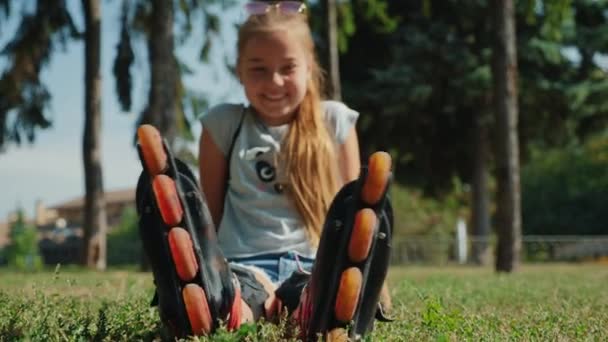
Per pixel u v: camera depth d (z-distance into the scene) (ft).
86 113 55.77
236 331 9.27
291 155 11.37
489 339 10.25
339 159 11.94
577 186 126.31
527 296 19.72
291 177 11.33
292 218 11.37
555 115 85.46
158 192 8.90
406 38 79.87
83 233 57.00
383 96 81.05
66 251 121.29
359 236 8.88
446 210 114.11
